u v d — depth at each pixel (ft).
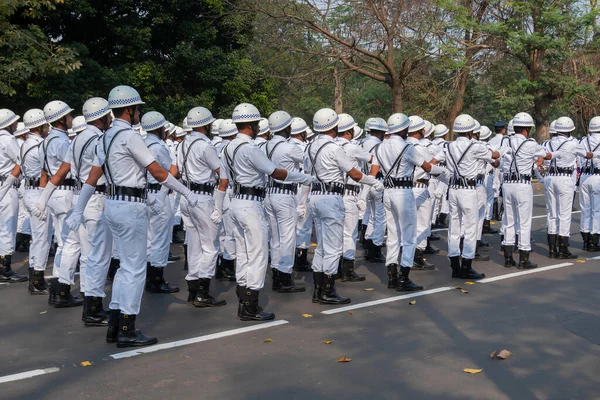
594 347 19.97
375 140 32.73
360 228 43.14
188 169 25.66
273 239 27.66
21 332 21.83
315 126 25.90
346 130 28.84
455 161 29.53
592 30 94.89
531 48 87.81
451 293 27.09
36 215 22.67
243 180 22.65
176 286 28.35
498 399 16.03
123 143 19.36
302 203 25.54
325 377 17.49
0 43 53.31
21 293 27.45
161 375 17.72
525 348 19.88
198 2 78.79
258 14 85.56
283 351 19.66
